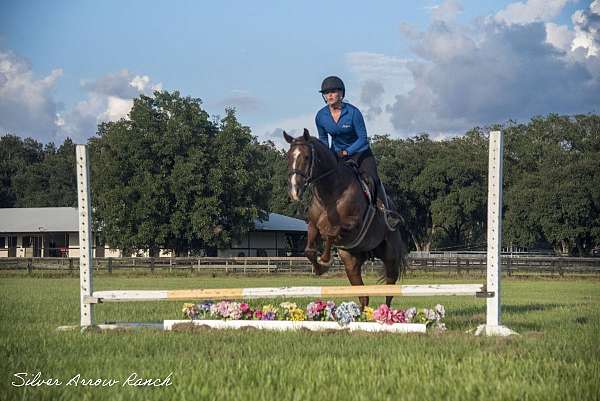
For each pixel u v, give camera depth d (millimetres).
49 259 41688
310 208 10258
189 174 50875
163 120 53500
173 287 25406
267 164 86812
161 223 52500
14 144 114625
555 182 58969
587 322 11148
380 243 11414
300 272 40125
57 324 10555
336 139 11180
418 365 6410
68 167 98875
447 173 68312
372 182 10625
